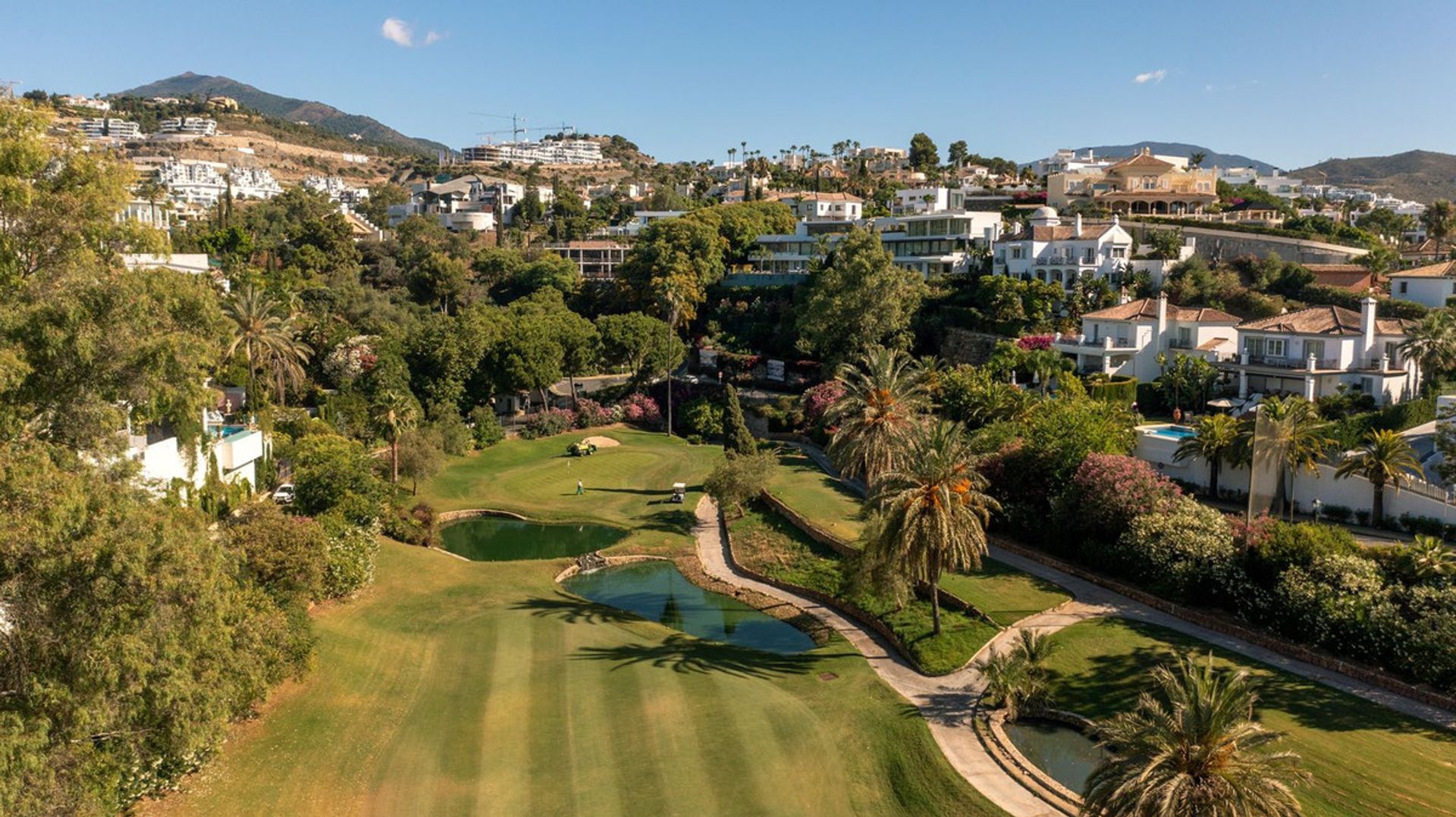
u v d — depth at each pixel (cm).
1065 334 9238
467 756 3634
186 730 2833
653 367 11306
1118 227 10575
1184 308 9319
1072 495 5566
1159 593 4950
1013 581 5353
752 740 3778
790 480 7831
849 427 5734
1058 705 4028
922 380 8112
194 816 3044
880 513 4612
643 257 13425
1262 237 11125
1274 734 2619
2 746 2256
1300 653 4222
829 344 10194
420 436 7988
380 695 4125
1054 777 3550
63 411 3123
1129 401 7850
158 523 2736
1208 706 2592
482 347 10088
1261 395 7556
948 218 12788
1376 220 15050
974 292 10619
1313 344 7431
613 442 9956
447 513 7625
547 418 10369
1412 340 7119
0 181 3148
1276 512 5688
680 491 7894
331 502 6078
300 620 4147
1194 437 6053
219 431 6262
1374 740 3506
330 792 3334
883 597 4997
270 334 8144
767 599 5784
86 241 3497
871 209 17312
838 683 4447
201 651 3000
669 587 6166
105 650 2511
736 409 8200
